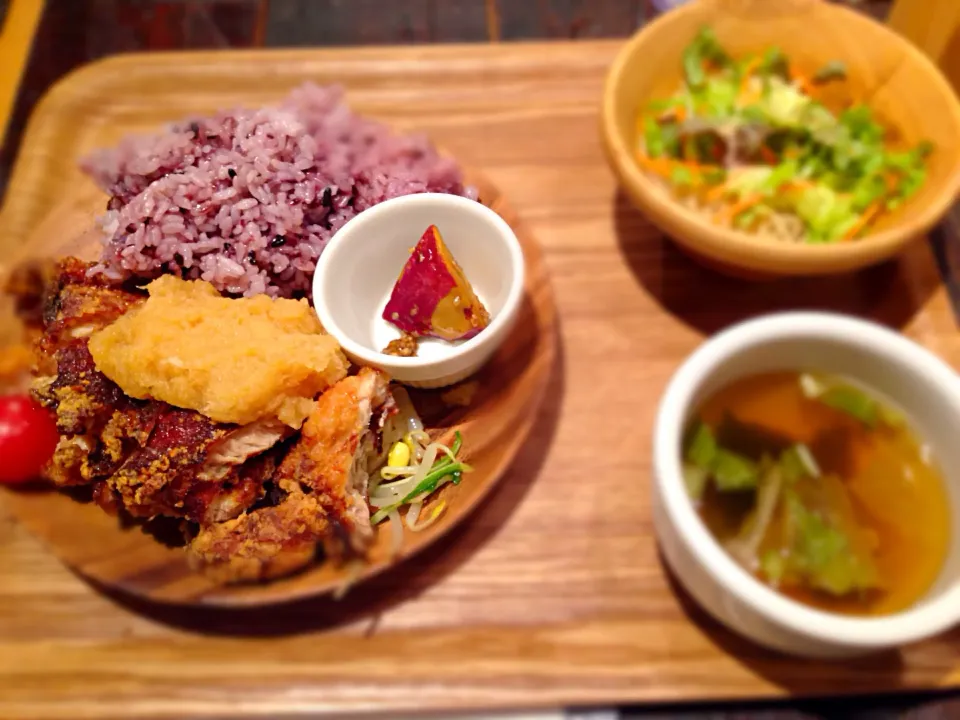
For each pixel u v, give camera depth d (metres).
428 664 0.23
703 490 0.22
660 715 0.23
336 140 0.30
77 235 0.28
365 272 0.28
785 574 0.21
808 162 0.31
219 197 0.27
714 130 0.31
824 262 0.24
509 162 0.33
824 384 0.23
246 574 0.23
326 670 0.23
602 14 0.39
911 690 0.22
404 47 0.36
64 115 0.34
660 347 0.29
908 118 0.29
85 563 0.23
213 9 0.40
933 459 0.22
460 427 0.26
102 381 0.25
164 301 0.25
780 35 0.31
